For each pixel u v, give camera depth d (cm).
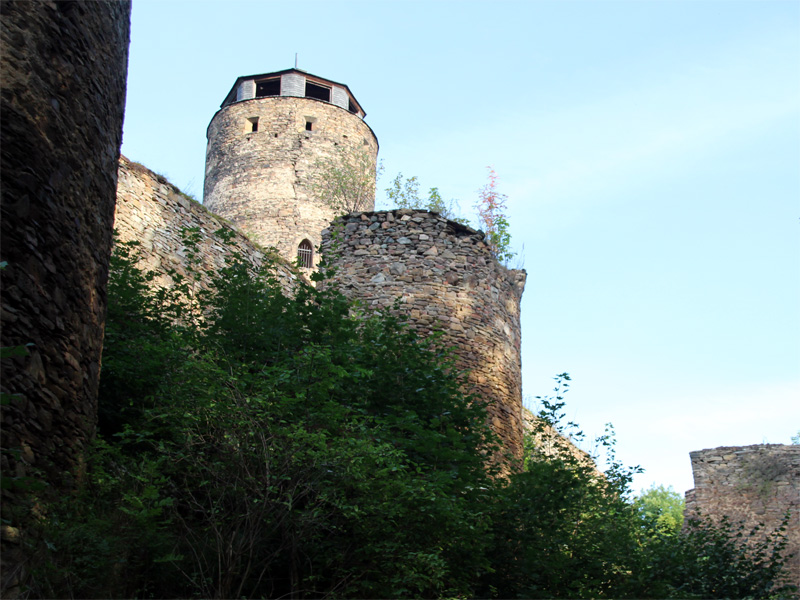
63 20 652
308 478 733
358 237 1476
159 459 698
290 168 2894
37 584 528
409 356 1010
